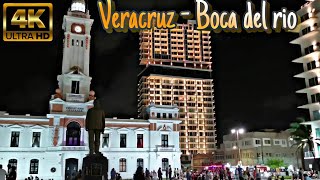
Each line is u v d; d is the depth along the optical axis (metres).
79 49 73.56
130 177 68.31
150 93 173.00
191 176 46.22
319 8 68.12
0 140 61.69
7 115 63.16
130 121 71.75
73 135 66.25
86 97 70.12
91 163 17.25
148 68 175.75
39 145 64.00
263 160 101.50
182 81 179.50
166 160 72.12
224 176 47.47
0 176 18.52
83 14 76.12
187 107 175.88
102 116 18.30
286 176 54.69
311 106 68.31
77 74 70.06
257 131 122.44
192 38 193.25
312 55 68.12
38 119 64.94
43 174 62.44
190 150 169.25
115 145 69.25
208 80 183.25
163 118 74.25
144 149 71.25
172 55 187.75
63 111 66.44
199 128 174.38
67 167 64.00
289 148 106.44
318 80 67.75
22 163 62.06
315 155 65.50
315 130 66.50
